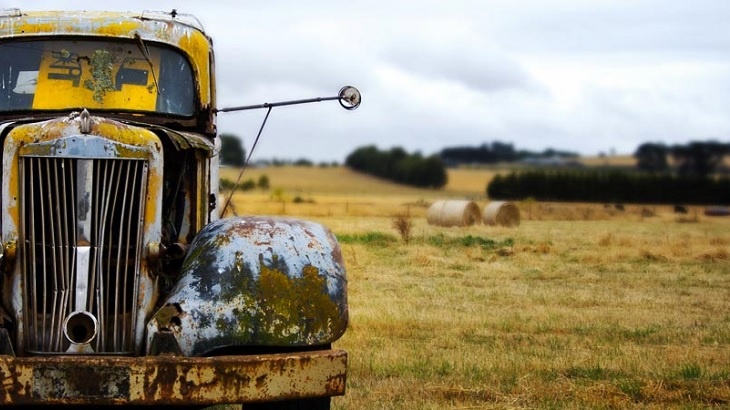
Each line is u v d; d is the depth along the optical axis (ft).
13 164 34.27
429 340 63.52
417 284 95.20
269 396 32.24
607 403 46.39
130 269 34.60
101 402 31.17
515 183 520.83
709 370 54.13
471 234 180.65
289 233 35.63
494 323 70.23
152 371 31.40
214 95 44.47
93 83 41.93
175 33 43.04
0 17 41.98
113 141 34.42
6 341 32.94
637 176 502.38
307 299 34.17
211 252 34.78
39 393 31.04
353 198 522.88
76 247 33.71
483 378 51.44
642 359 57.06
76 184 33.94
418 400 46.39
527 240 163.12
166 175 39.11
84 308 33.55
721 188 495.82
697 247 149.89
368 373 52.60
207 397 31.68
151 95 42.37
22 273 33.94
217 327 33.35
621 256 130.41
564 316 74.54
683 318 74.54
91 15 42.73
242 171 46.16
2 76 41.60
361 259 118.73
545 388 49.14
